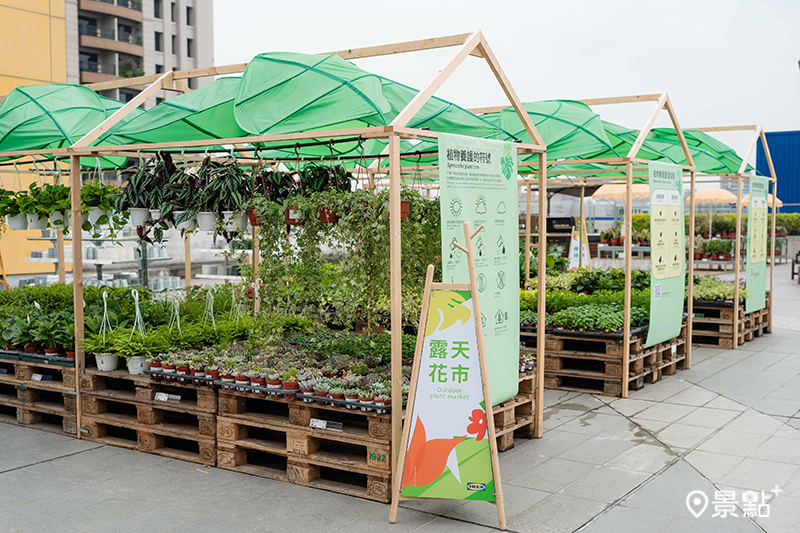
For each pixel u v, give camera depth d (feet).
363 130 15.84
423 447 14.93
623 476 17.57
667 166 28.32
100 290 27.84
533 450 19.72
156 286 32.42
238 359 19.67
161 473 18.15
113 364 21.22
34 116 23.45
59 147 23.58
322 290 20.31
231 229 21.24
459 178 16.66
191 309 25.55
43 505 15.96
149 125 19.71
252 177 21.35
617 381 26.03
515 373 19.24
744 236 71.72
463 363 14.90
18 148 22.98
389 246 16.96
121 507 15.83
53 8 76.07
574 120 27.02
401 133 15.72
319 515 15.30
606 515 15.19
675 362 30.07
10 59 72.59
